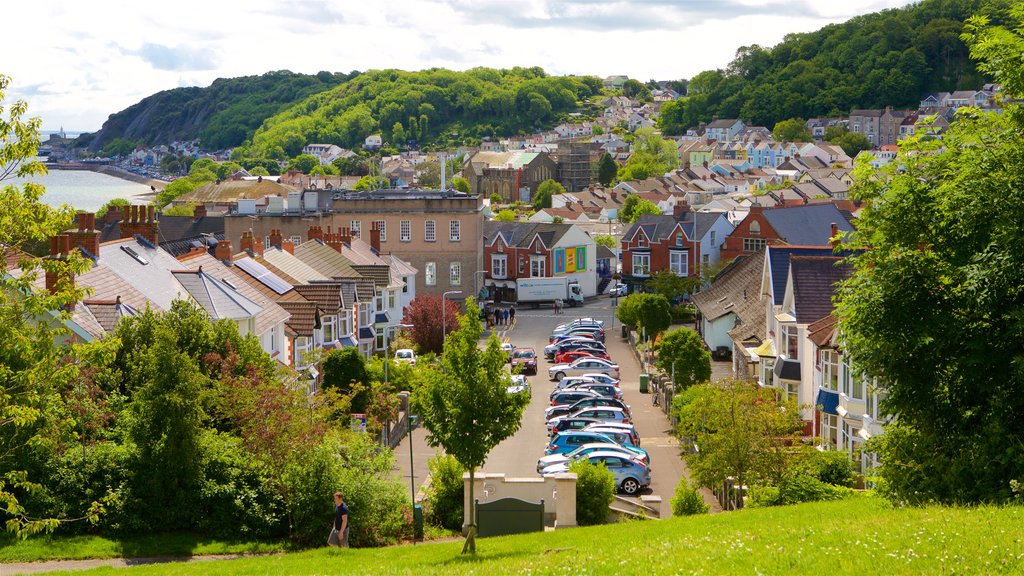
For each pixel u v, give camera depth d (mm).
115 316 47406
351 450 39719
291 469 37281
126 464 36750
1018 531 21656
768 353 61688
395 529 37906
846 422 48094
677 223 132000
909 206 30156
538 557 26516
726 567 20875
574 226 142375
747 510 34688
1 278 29406
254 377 42312
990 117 30891
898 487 29641
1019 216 27109
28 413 28875
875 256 30891
